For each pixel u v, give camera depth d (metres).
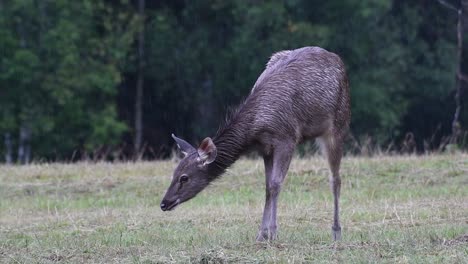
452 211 22.77
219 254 17.64
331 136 20.55
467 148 38.12
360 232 20.44
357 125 53.53
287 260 17.27
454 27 56.44
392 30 56.28
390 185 27.30
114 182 28.88
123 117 58.84
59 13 54.88
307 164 29.38
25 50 52.53
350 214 22.92
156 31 56.16
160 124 58.06
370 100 52.44
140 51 56.59
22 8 53.31
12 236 21.77
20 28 54.53
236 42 53.38
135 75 58.91
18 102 53.38
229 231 21.05
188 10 57.22
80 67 53.78
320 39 53.03
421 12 57.78
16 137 55.97
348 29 54.84
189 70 55.66
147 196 27.34
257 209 24.30
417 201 24.70
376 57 54.88
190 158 19.89
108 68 54.06
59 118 54.03
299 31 53.03
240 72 54.78
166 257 17.89
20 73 51.78
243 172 28.84
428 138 57.31
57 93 52.31
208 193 27.08
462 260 16.97
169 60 55.97
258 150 20.19
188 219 23.11
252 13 53.06
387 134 53.91
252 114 19.86
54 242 20.41
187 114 57.72
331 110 20.41
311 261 17.31
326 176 28.11
